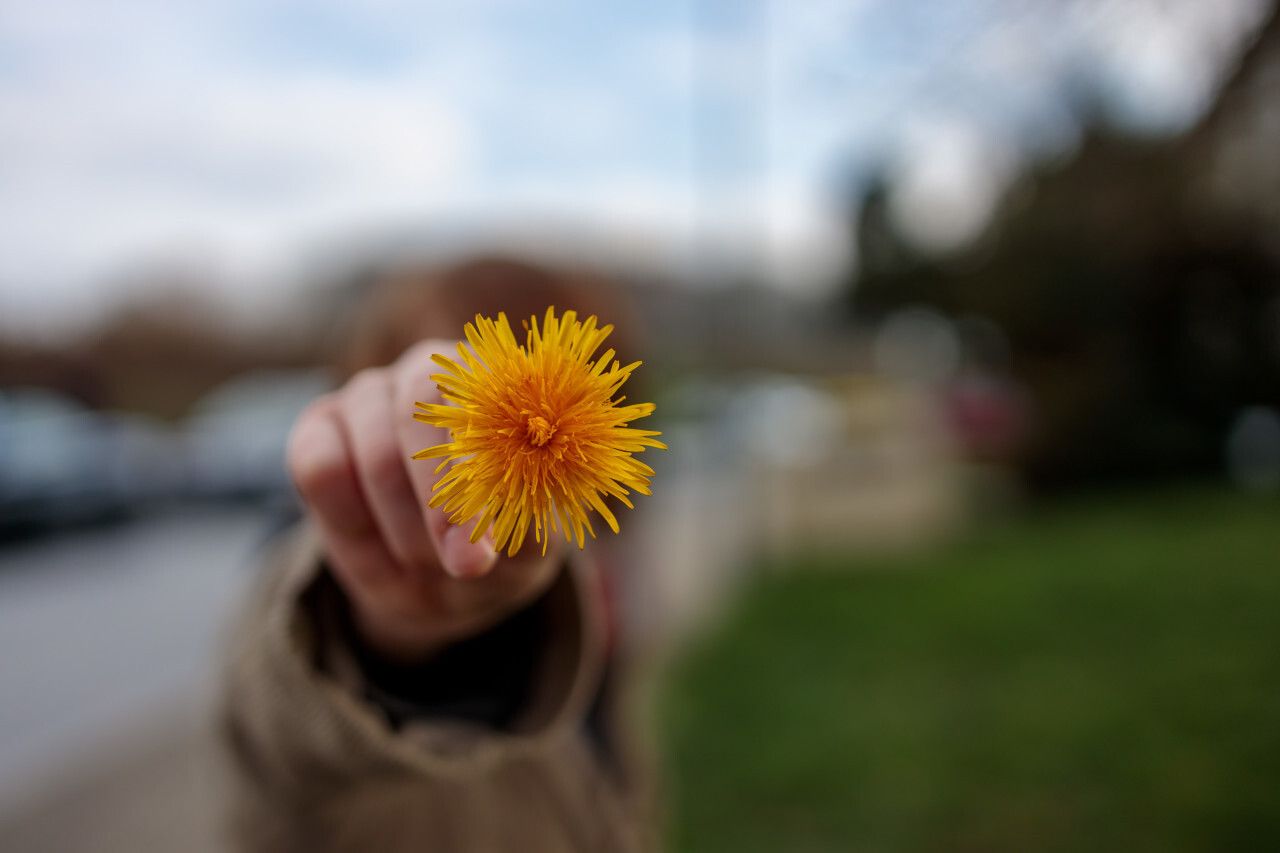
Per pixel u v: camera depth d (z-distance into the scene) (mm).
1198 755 4066
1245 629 5867
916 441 13516
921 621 7168
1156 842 3463
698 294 17781
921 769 4289
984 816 3781
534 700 1237
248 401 15711
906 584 8758
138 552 11562
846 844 3686
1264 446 14750
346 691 1096
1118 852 3420
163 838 4172
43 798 4695
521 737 1214
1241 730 4250
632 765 2016
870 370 32062
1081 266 14148
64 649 7766
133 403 29844
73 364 27656
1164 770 3969
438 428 828
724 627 7621
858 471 11961
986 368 17875
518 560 934
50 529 11336
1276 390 14391
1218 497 12234
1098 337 15180
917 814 3861
